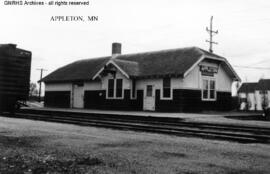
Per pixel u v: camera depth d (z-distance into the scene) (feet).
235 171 21.38
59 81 112.57
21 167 21.45
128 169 21.21
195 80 84.43
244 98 239.30
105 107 95.55
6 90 65.26
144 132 44.70
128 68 90.02
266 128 48.47
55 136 36.83
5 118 62.13
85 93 104.63
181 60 85.87
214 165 22.95
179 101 80.23
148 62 95.45
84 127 49.88
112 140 34.53
